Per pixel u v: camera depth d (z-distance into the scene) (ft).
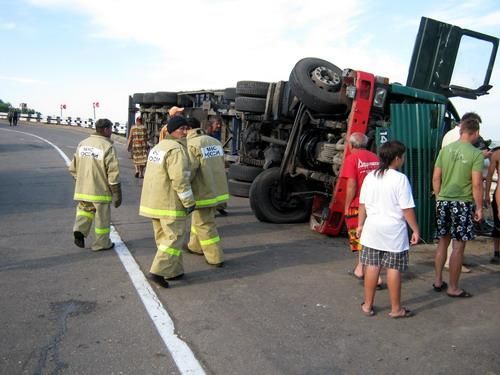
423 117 23.82
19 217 27.86
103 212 21.21
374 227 14.87
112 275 18.33
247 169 33.58
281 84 30.35
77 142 92.99
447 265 20.75
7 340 13.01
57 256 20.56
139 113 65.87
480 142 24.41
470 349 13.25
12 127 143.74
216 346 12.99
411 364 12.35
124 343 13.00
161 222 17.37
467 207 16.99
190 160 17.79
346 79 23.57
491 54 27.43
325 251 22.72
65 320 14.33
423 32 26.07
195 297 16.42
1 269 18.75
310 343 13.33
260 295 16.80
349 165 18.48
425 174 23.88
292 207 28.81
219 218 29.73
